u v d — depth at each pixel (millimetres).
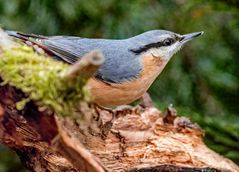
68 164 7504
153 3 12539
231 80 12484
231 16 12664
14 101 6090
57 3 12141
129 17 12445
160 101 12555
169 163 7703
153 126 8500
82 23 12430
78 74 5488
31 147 7418
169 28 12562
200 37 12672
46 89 5695
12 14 12312
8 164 13219
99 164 6312
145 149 7930
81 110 5988
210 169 7645
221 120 11492
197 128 8625
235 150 10688
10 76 5914
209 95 12500
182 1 12500
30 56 6012
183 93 12586
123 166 7586
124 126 8258
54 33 12391
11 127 6625
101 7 12328
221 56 12688
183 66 12688
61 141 6055
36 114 5957
